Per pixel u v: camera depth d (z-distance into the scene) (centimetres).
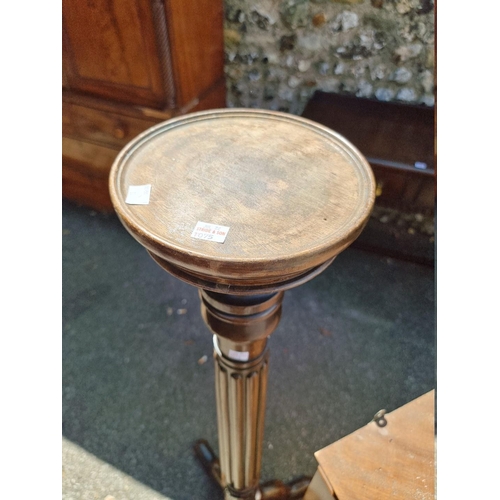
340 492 81
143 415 135
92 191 198
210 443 127
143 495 117
